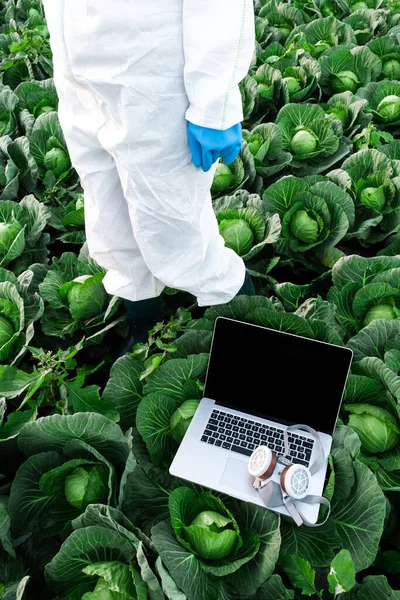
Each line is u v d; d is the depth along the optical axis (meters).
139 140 1.13
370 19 3.05
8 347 1.57
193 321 1.49
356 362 1.37
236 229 1.74
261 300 1.47
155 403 1.33
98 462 1.26
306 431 1.31
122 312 1.70
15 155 2.25
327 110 2.40
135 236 1.28
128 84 1.08
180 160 1.18
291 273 1.97
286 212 1.83
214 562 1.15
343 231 1.79
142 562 1.06
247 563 1.16
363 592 1.09
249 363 1.34
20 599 1.07
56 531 1.27
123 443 1.24
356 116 2.30
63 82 1.17
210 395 1.39
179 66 1.09
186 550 1.14
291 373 1.31
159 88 1.09
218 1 1.00
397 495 1.32
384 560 1.24
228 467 1.27
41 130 2.20
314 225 1.78
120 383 1.40
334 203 1.81
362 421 1.30
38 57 2.80
